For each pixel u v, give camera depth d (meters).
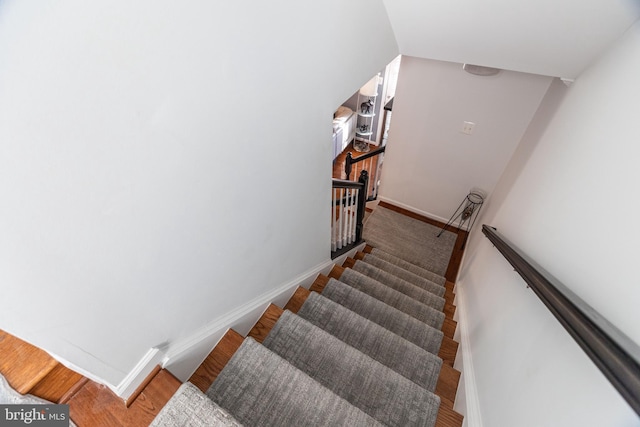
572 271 0.93
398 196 4.05
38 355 1.00
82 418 0.95
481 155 3.14
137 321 0.84
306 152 1.38
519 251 1.34
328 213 2.04
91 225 0.60
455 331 2.06
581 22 1.19
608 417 0.60
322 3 1.02
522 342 1.09
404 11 1.46
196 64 0.67
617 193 0.82
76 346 0.70
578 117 1.35
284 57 0.95
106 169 0.58
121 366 0.88
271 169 1.16
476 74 2.64
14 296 0.54
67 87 0.47
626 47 1.09
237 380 1.19
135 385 0.96
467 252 3.21
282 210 1.40
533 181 1.69
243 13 0.74
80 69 0.47
